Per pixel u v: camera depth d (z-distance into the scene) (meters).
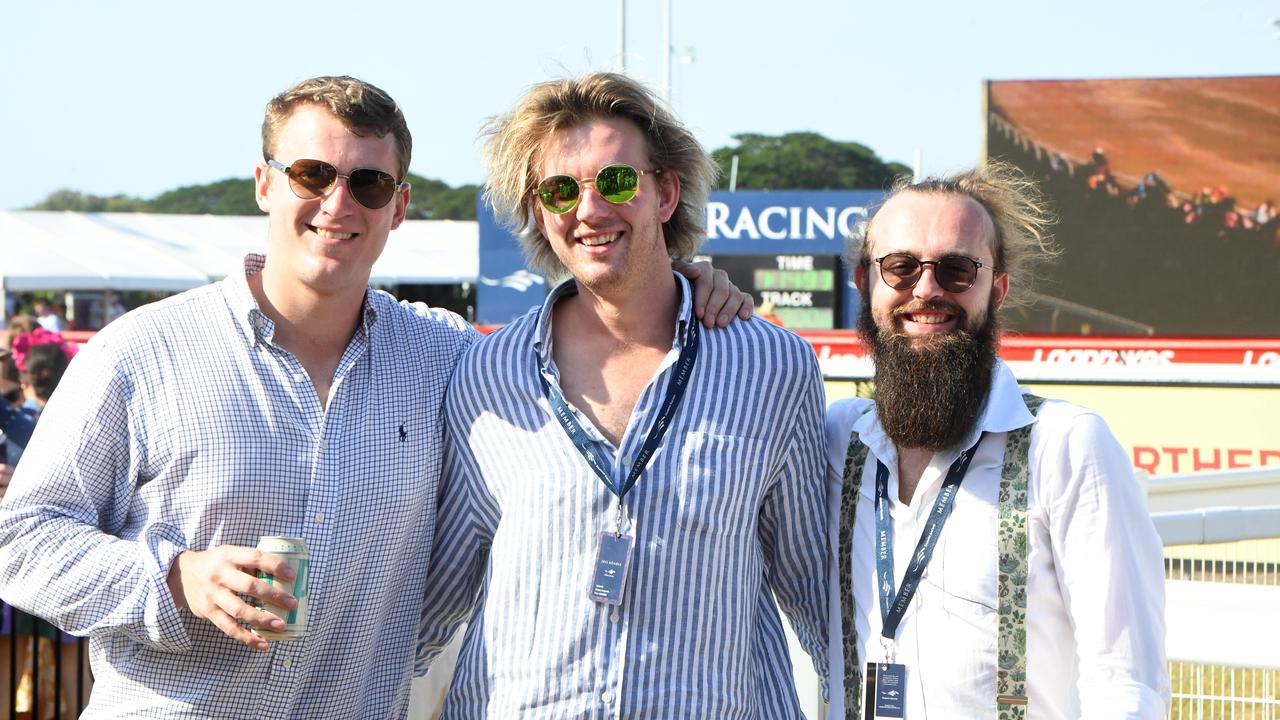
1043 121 12.85
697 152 2.70
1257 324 12.33
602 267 2.54
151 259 22.73
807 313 13.84
